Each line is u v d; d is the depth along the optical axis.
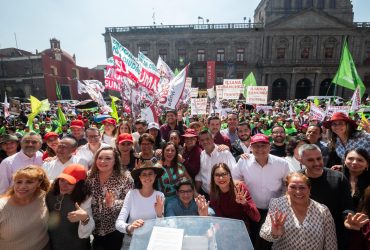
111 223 3.20
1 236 2.66
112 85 9.62
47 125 11.10
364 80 40.22
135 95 7.32
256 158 3.85
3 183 4.09
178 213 3.33
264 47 41.25
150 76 7.40
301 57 40.69
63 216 2.90
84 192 3.01
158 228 2.08
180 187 3.38
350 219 2.52
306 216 2.62
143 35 42.69
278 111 18.88
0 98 42.56
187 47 42.84
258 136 3.71
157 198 3.01
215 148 4.58
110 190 3.31
